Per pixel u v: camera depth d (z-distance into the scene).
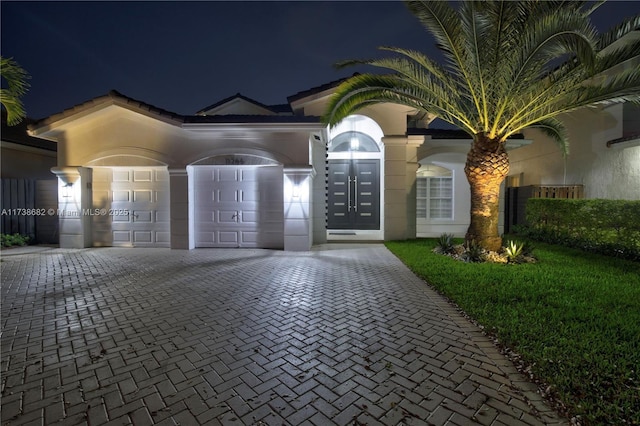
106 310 4.87
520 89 7.44
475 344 3.75
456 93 8.09
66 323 4.38
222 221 10.59
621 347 3.45
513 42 7.26
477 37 6.90
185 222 10.24
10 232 11.69
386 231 11.82
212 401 2.74
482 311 4.57
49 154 14.29
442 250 9.15
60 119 9.72
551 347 3.46
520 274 6.53
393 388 2.91
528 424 2.46
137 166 10.33
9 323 4.37
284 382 3.01
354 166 13.95
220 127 9.37
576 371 3.03
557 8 6.85
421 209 14.20
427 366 3.27
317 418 2.53
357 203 13.96
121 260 8.59
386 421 2.50
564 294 5.27
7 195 11.71
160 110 9.48
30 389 2.90
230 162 10.12
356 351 3.59
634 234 7.89
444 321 4.44
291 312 4.79
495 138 8.34
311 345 3.74
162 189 10.66
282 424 2.46
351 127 13.76
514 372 3.15
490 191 8.42
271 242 10.50
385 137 11.62
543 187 12.27
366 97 8.67
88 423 2.48
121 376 3.11
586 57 5.34
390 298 5.43
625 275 6.45
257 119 9.53
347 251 10.00
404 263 8.13
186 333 4.07
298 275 6.99
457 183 13.94
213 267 7.77
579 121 12.21
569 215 9.82
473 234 8.64
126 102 9.48
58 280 6.57
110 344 3.77
